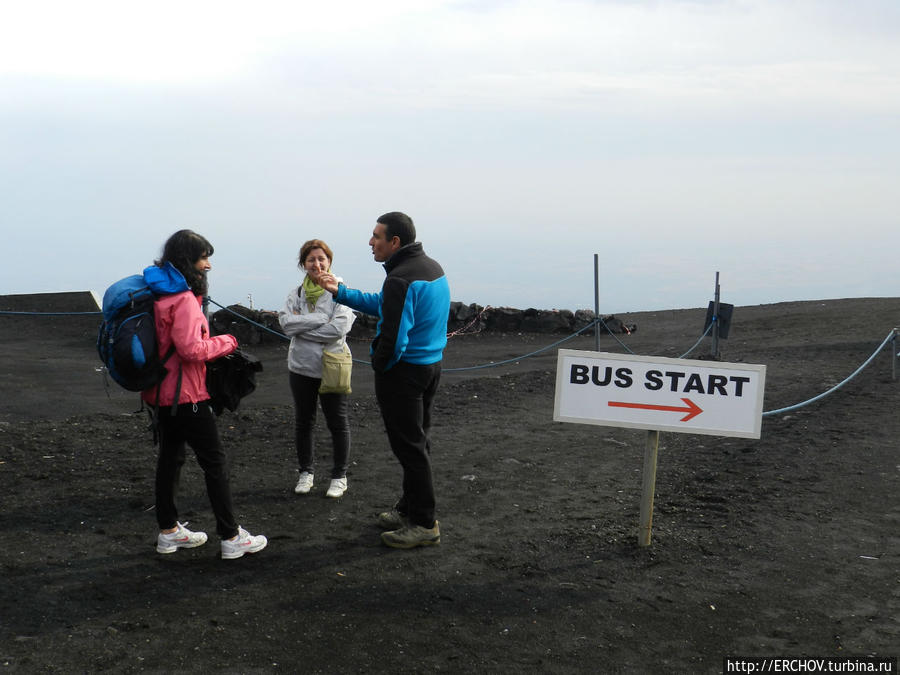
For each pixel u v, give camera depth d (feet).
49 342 50.39
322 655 11.80
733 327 60.75
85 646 11.90
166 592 13.83
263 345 52.01
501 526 17.44
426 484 15.94
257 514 17.97
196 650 11.85
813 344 48.06
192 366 14.35
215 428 14.92
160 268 14.15
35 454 22.62
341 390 18.56
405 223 15.58
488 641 12.29
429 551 15.93
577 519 17.88
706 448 24.29
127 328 13.70
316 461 22.52
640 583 14.46
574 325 60.75
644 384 15.65
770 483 20.45
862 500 19.03
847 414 28.09
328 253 18.89
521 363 46.80
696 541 16.49
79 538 16.28
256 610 13.21
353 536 16.70
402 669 11.43
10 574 14.42
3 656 11.53
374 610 13.29
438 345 15.78
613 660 11.76
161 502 15.28
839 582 14.47
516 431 26.91
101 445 23.82
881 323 55.93
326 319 18.45
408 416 15.64
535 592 14.06
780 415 28.53
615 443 25.09
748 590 14.15
